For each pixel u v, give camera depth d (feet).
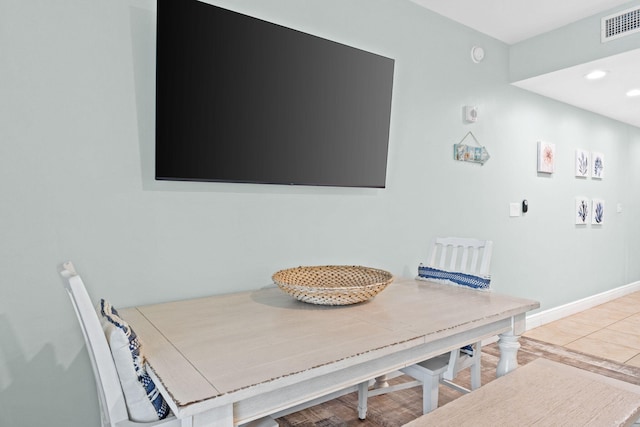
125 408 3.54
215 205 6.24
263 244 6.73
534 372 5.16
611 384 4.85
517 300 5.70
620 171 16.44
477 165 10.34
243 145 6.29
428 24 9.14
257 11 6.61
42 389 5.01
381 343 3.93
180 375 3.22
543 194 12.47
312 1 7.28
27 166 4.90
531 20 9.72
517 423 3.91
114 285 5.46
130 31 5.56
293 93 6.75
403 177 8.75
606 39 9.20
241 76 6.20
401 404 7.57
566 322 12.80
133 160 5.59
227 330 4.33
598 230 15.16
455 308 5.24
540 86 11.45
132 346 3.54
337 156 7.37
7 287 4.80
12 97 4.81
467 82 10.03
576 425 3.88
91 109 5.29
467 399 4.43
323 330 4.33
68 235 5.16
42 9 4.97
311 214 7.30
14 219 4.83
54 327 5.07
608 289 15.88
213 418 3.05
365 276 6.31
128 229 5.56
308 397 3.59
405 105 8.75
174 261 5.91
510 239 11.35
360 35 7.96
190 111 5.79
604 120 15.28
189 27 5.70
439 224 9.47
